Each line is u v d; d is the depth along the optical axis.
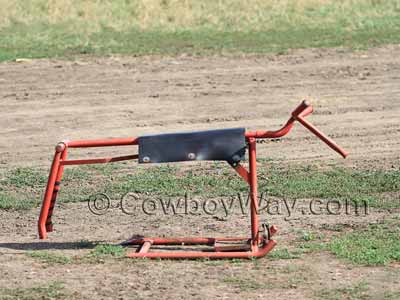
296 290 21.16
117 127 41.72
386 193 29.81
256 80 51.22
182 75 53.00
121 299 20.75
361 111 43.75
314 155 35.62
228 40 64.62
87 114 44.44
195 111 44.38
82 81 51.91
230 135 23.64
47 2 76.00
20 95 48.84
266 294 20.92
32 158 36.81
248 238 24.92
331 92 47.94
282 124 41.28
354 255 23.53
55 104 46.75
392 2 78.38
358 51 59.09
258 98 46.91
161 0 77.19
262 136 23.81
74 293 21.22
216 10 75.94
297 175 32.19
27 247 25.06
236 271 22.58
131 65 56.16
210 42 64.06
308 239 25.16
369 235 25.34
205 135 23.67
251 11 75.69
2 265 23.41
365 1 78.44
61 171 24.80
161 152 23.75
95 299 20.80
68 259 23.78
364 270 22.52
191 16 74.25
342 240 24.83
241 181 31.34
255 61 56.75
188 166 33.91
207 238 25.02
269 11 75.75
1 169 35.09
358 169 33.03
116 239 25.64
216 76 52.47
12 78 53.06
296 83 50.22
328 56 57.72
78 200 29.78
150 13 74.62
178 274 22.44
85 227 26.94
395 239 24.91
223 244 24.72
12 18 73.00
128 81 51.72
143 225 27.00
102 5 77.19
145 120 42.88
